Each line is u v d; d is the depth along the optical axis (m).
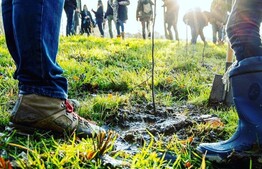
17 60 1.68
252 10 1.42
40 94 1.67
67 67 4.09
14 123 1.72
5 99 2.68
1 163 1.28
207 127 2.22
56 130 1.78
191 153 1.72
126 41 8.95
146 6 13.44
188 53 7.46
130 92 3.50
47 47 1.59
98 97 2.86
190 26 10.97
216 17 11.12
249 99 1.46
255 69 1.42
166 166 1.49
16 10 1.53
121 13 13.15
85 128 1.87
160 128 2.25
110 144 1.65
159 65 5.25
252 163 1.48
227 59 3.06
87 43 7.54
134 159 1.49
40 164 1.37
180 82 3.86
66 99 1.80
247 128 1.49
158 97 3.30
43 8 1.54
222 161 1.54
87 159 1.49
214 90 3.17
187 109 3.00
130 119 2.61
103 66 4.86
